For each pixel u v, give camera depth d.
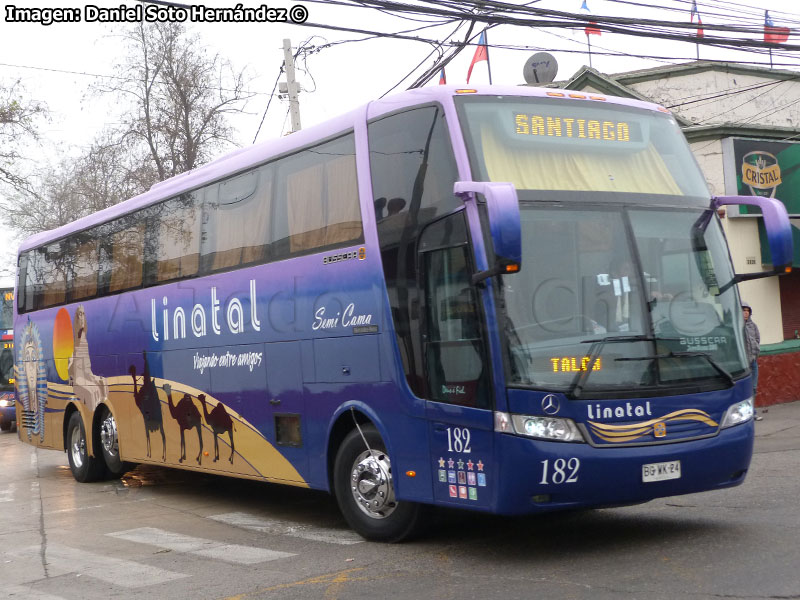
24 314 16.50
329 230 8.75
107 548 8.91
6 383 32.28
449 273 7.34
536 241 7.10
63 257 15.03
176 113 34.12
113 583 7.41
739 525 7.80
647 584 6.18
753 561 6.54
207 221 10.91
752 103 20.83
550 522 8.66
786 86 21.33
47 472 16.41
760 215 17.88
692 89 20.55
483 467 6.99
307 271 9.01
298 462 9.20
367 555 7.79
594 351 6.93
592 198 7.41
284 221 9.45
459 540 8.12
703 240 7.71
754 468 10.65
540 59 22.19
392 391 7.87
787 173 18.31
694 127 17.94
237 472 10.28
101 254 13.71
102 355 13.52
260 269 9.77
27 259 16.53
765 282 18.11
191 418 11.16
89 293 14.04
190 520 10.43
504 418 6.81
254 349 9.84
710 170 18.00
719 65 20.44
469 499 7.12
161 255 11.95
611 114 7.94
